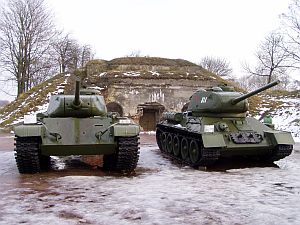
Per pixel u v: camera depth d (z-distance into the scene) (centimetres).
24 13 3800
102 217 642
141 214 662
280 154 1237
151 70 3148
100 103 1234
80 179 989
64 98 1153
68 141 1034
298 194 839
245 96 1264
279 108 3127
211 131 1185
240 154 1254
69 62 4950
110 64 3244
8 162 1329
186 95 2858
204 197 798
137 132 1045
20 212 672
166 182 963
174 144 1499
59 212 673
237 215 666
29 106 3005
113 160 1154
